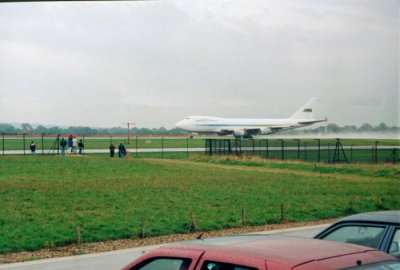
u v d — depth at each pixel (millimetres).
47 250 19766
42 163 57125
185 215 27453
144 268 6066
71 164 56625
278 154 81375
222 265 5223
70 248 20016
